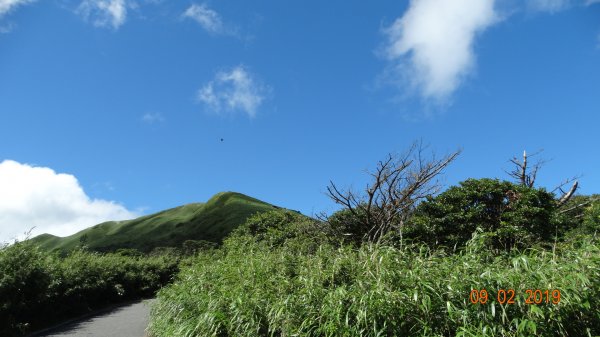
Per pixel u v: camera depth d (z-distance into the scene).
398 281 3.96
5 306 8.27
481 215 10.64
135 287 18.86
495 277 3.50
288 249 9.59
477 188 11.02
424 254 4.80
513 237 9.25
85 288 13.05
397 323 3.63
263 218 17.59
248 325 4.82
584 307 3.09
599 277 3.21
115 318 11.73
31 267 9.34
